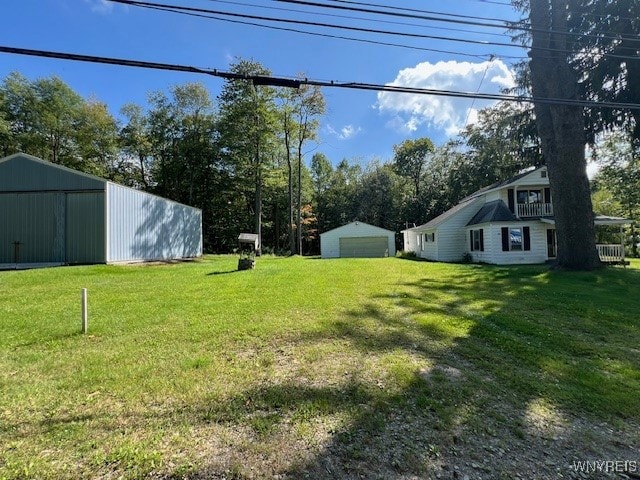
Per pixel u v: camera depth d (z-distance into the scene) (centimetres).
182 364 381
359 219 3797
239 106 2567
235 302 693
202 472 214
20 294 781
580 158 1135
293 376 353
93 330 507
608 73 1249
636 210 2402
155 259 1688
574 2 1170
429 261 1934
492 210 1816
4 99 2400
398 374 358
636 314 611
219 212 3269
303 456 230
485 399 310
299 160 2822
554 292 814
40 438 246
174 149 3072
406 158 3997
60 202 1350
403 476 213
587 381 350
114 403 297
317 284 935
